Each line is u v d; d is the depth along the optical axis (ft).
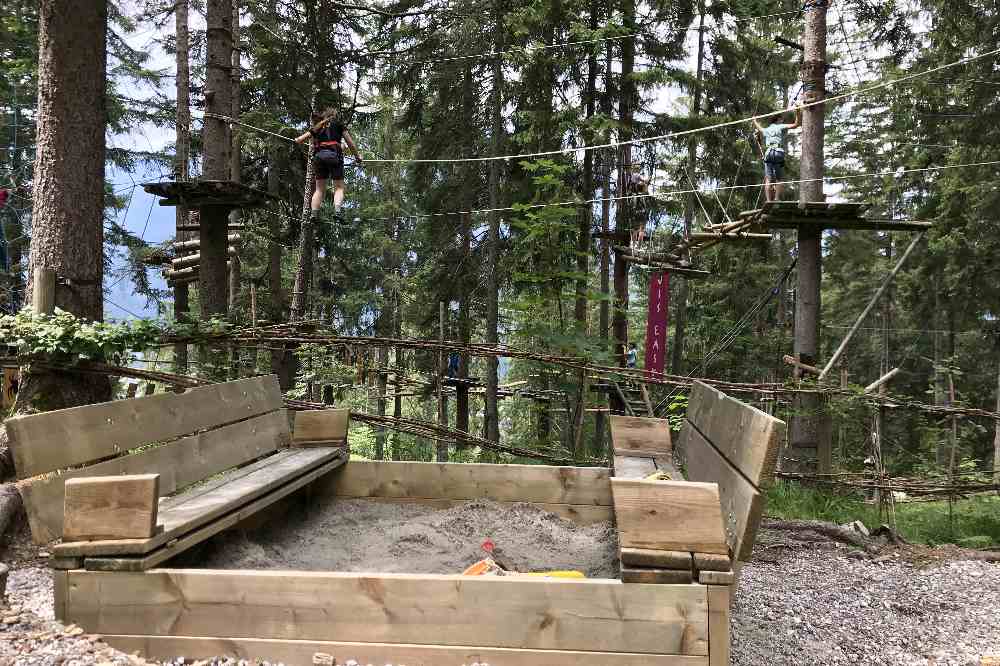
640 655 6.48
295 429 13.56
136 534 7.18
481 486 12.87
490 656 6.61
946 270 60.85
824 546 18.20
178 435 10.53
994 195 49.73
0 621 7.26
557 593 6.59
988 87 49.62
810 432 28.86
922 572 16.53
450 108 47.21
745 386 24.75
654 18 51.03
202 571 7.01
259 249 65.16
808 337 31.76
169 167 65.26
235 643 6.87
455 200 47.98
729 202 54.29
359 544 10.94
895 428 55.16
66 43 20.83
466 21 41.70
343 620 6.79
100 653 6.64
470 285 48.39
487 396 38.37
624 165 49.21
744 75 55.42
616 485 6.81
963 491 22.95
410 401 37.47
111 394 20.88
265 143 46.88
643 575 6.52
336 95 51.19
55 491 8.15
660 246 41.50
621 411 32.91
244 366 26.76
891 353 78.95
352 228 70.18
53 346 18.38
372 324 71.77
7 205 50.39
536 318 28.91
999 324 61.62
